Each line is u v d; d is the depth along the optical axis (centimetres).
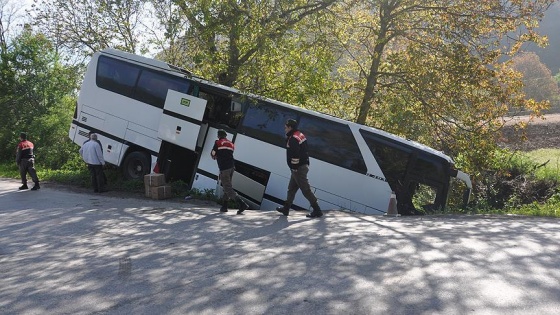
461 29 1845
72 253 812
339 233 907
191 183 1530
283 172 1441
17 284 654
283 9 1703
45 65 2862
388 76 1992
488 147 1923
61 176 1844
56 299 588
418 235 888
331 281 618
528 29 1894
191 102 1499
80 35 2159
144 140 1564
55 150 2458
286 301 552
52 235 953
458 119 1930
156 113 1555
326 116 1439
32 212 1201
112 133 1602
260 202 1452
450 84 1870
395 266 678
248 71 1728
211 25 1620
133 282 643
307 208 1418
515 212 1425
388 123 1866
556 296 549
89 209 1236
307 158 1078
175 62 1809
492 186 2073
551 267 662
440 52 1869
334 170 1411
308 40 1812
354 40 2064
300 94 1744
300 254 754
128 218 1113
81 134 1642
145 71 1586
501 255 729
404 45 1988
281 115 1463
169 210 1221
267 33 1638
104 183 1596
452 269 658
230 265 704
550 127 3916
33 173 1600
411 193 1381
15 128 2745
